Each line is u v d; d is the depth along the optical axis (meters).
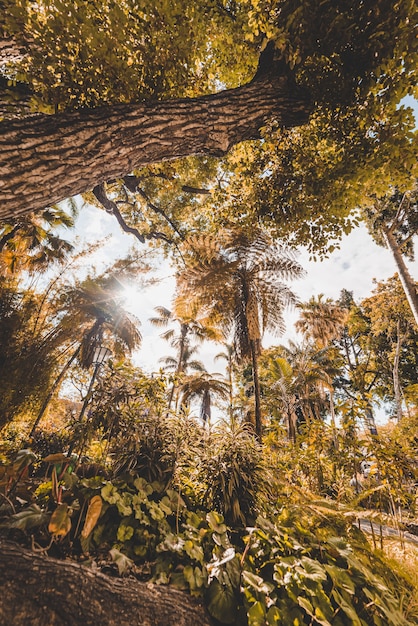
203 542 1.93
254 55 2.92
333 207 2.74
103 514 1.85
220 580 1.57
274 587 1.53
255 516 2.31
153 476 2.43
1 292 4.81
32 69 1.80
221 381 17.23
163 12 1.90
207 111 1.99
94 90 1.88
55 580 1.26
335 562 1.80
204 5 2.36
